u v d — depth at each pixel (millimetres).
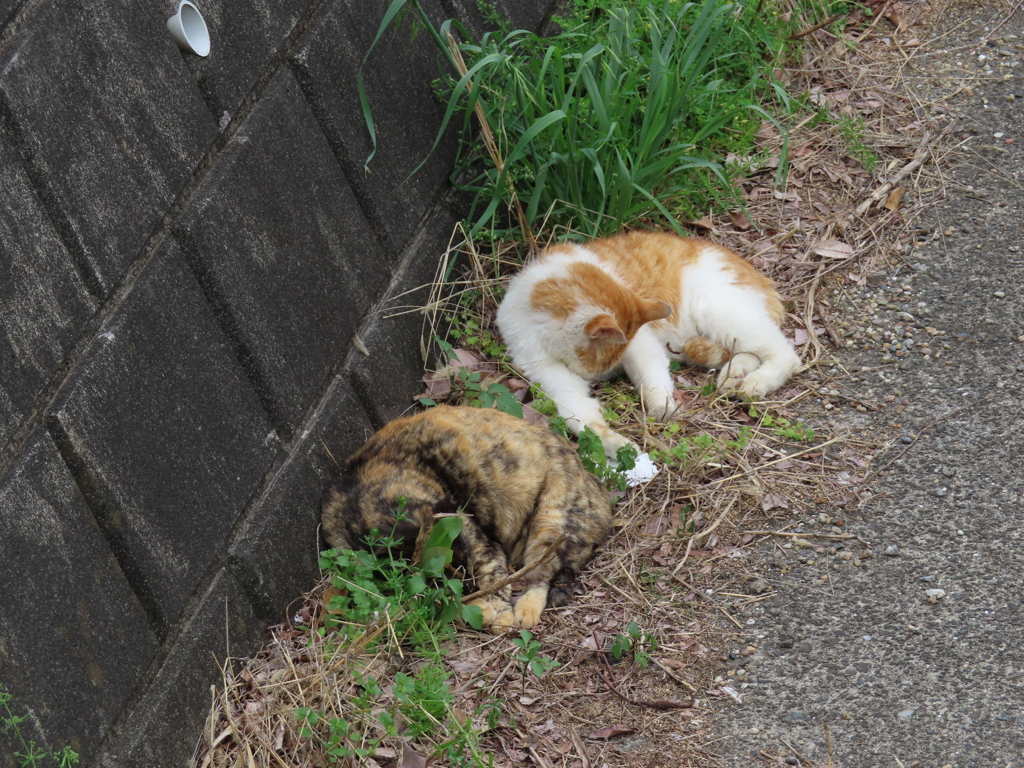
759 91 5211
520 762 4152
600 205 4891
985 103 5168
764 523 4434
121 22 4234
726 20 5109
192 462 4227
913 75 5281
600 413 4633
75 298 4129
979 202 4934
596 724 4188
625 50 4914
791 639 4266
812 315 4785
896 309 4762
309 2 4555
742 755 4133
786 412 4617
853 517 4422
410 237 4688
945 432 4523
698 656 4262
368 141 4609
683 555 4398
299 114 4488
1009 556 4320
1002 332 4668
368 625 4246
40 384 4078
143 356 4191
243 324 4328
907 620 4262
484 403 4574
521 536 4422
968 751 4098
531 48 4895
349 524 4340
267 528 4297
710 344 4715
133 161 4223
